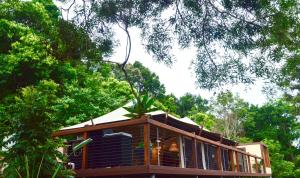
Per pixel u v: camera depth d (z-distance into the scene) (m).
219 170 9.19
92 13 6.53
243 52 6.00
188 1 5.95
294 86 11.61
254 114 35.62
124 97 18.56
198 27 6.06
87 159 6.78
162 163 7.36
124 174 6.04
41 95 5.30
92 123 6.91
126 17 6.43
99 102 16.34
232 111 31.36
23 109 5.06
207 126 29.36
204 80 6.32
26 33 15.70
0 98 15.16
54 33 7.02
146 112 7.28
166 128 6.65
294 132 35.25
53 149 5.12
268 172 18.92
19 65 15.14
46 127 5.09
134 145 7.20
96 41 6.75
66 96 15.13
